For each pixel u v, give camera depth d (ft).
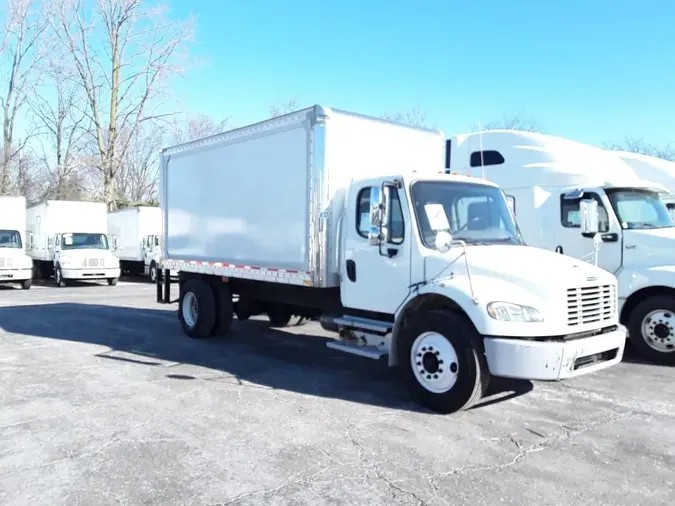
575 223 27.78
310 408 18.08
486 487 12.50
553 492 12.30
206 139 28.73
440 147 25.81
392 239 19.70
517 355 16.11
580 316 17.19
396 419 17.02
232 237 26.94
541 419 17.11
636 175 34.83
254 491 12.23
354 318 21.43
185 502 11.74
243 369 23.47
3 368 23.36
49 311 41.65
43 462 13.76
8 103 112.68
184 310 31.40
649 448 14.87
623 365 24.32
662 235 24.82
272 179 24.25
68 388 20.31
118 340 29.76
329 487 12.42
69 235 69.97
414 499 11.91
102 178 114.01
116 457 14.06
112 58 102.12
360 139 22.66
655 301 24.45
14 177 120.26
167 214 32.58
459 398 17.04
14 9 108.88
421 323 18.04
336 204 21.95
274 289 27.04
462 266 17.99
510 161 31.22
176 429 16.05
